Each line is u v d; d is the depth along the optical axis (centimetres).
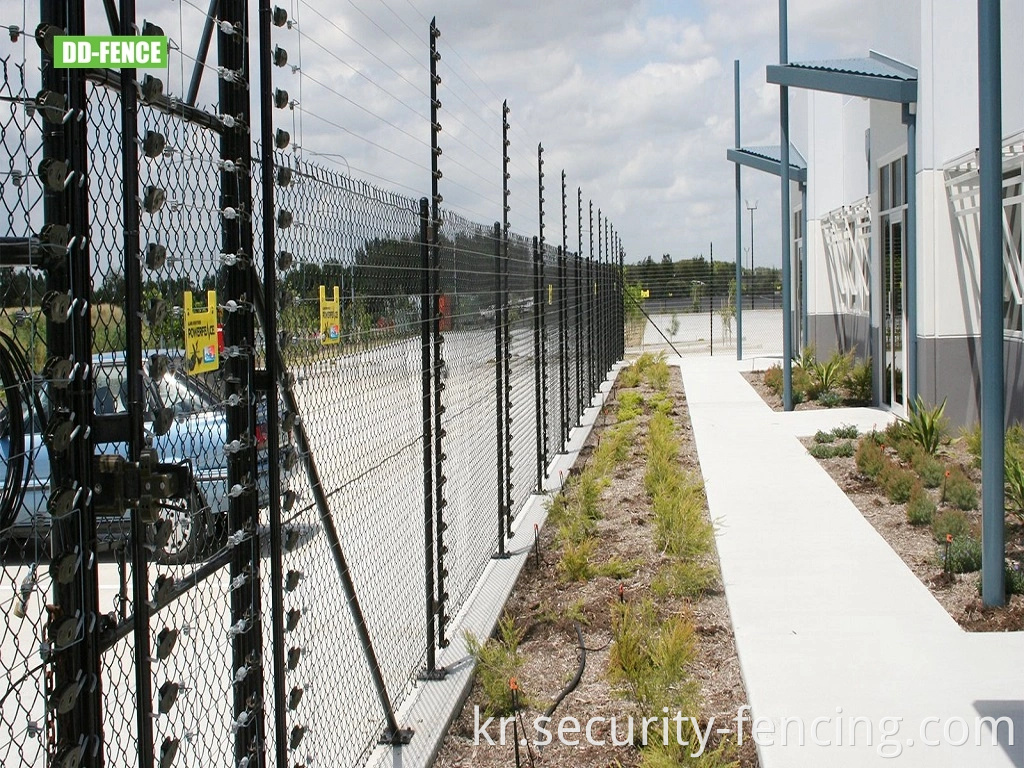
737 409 1587
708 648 552
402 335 473
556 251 1274
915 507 793
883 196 1515
